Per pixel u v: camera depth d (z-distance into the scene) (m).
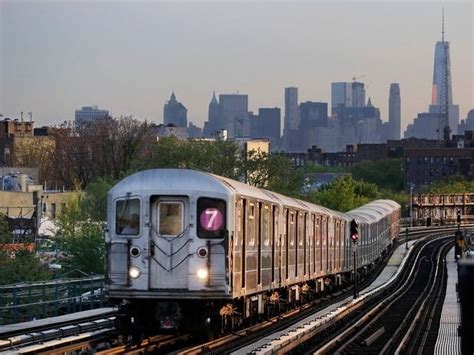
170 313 33.84
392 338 40.69
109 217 33.88
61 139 168.62
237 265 34.53
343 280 71.06
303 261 49.12
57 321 37.62
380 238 104.62
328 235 58.94
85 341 34.31
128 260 33.59
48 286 44.69
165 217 33.56
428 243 143.00
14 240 84.00
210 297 33.28
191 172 33.91
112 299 33.84
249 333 37.53
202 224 33.47
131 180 33.91
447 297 72.94
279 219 42.31
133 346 33.84
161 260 33.47
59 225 80.81
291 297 48.34
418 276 103.25
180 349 33.59
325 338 39.44
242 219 35.31
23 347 31.58
